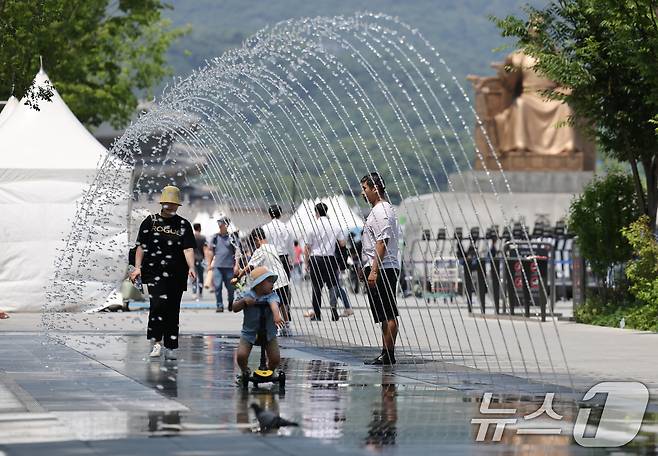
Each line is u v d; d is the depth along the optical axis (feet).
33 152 195.83
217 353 116.78
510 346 125.80
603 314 166.91
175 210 111.86
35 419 70.18
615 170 173.27
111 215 179.01
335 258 165.17
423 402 78.48
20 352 116.78
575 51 163.22
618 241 166.40
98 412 73.26
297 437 63.72
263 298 88.12
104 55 318.65
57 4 217.56
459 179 350.02
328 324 169.48
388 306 105.19
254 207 167.73
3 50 184.96
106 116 307.58
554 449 60.39
